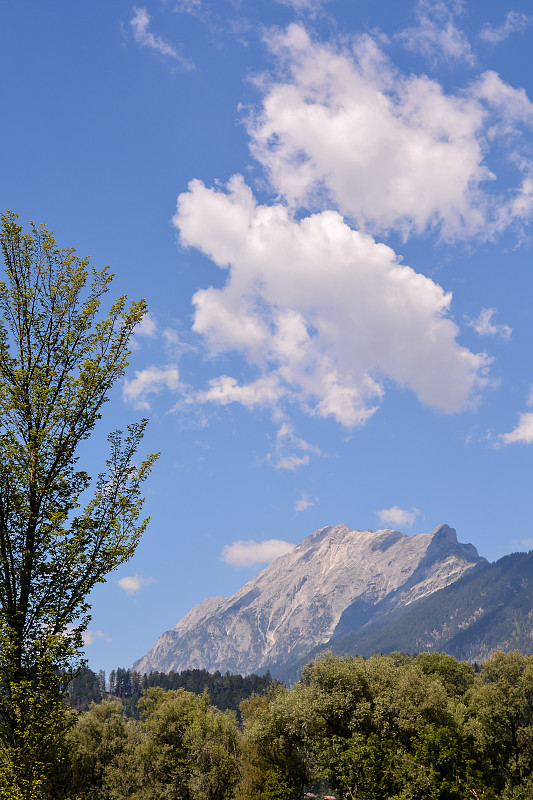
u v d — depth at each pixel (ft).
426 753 177.88
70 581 75.72
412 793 170.60
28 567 73.97
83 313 85.92
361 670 213.87
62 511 77.25
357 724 197.77
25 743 68.54
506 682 227.40
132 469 83.10
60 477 77.97
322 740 202.39
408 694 202.39
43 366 82.38
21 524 75.31
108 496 80.94
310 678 220.43
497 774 225.35
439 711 201.98
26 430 79.41
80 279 88.17
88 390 81.56
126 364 85.25
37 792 66.80
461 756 181.06
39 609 73.31
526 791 201.16
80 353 85.20
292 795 215.72
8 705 69.31
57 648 71.77
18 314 83.20
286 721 216.54
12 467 75.66
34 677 71.15
